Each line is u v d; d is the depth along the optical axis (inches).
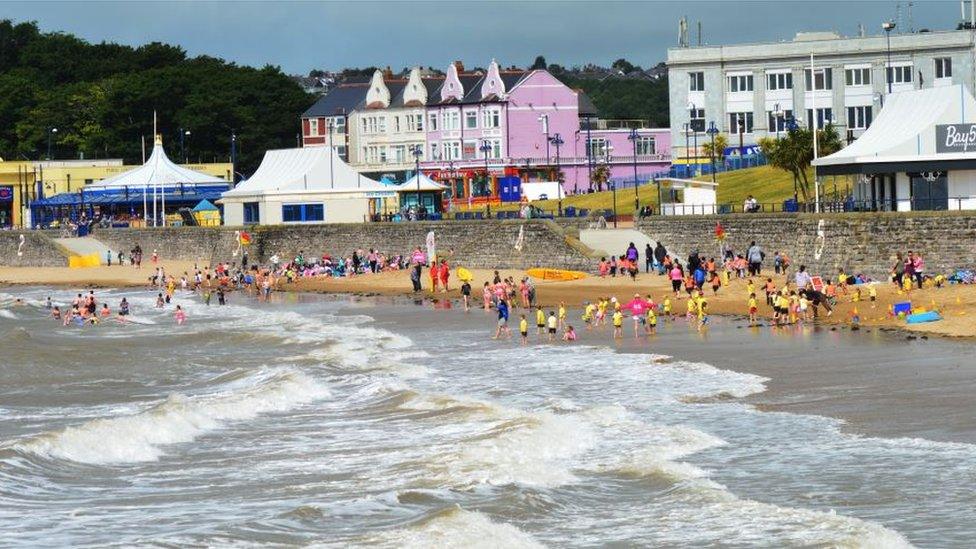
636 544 1706.4
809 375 2883.9
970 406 2453.2
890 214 4493.1
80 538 1764.3
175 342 4151.1
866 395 2613.2
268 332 4311.0
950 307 3757.4
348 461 2229.3
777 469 2071.9
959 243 4421.8
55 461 2239.2
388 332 4141.2
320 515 1849.2
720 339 3543.3
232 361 3651.6
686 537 1724.9
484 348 3666.3
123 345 4082.2
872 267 4500.5
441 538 1678.2
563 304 4525.1
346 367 3398.1
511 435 2321.6
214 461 2277.3
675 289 4591.5
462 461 2146.9
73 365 3614.7
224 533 1753.2
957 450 2130.9
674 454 2198.6
